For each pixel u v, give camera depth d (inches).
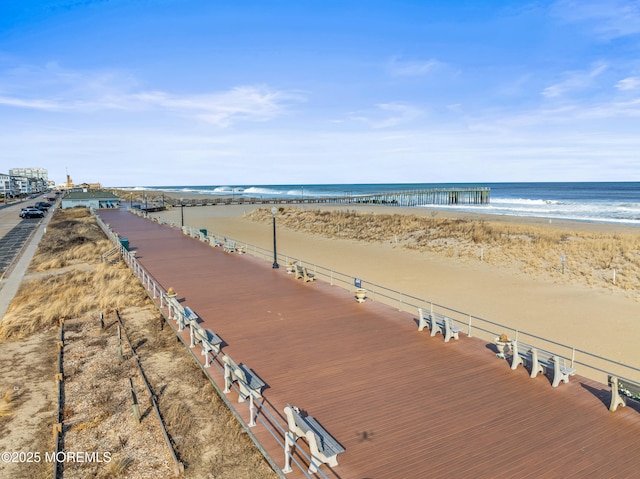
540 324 556.7
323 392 319.3
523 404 300.8
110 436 315.0
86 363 441.4
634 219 2011.6
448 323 421.1
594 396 312.7
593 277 778.2
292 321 483.5
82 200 2805.1
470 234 1156.5
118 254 958.4
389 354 390.3
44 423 336.8
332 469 233.0
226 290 621.6
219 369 361.7
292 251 1123.3
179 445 299.0
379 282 778.2
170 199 3863.2
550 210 2655.0
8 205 3474.4
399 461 239.0
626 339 503.2
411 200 3895.2
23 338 519.5
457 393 316.8
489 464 235.5
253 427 279.1
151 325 545.3
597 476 225.6
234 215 2390.5
